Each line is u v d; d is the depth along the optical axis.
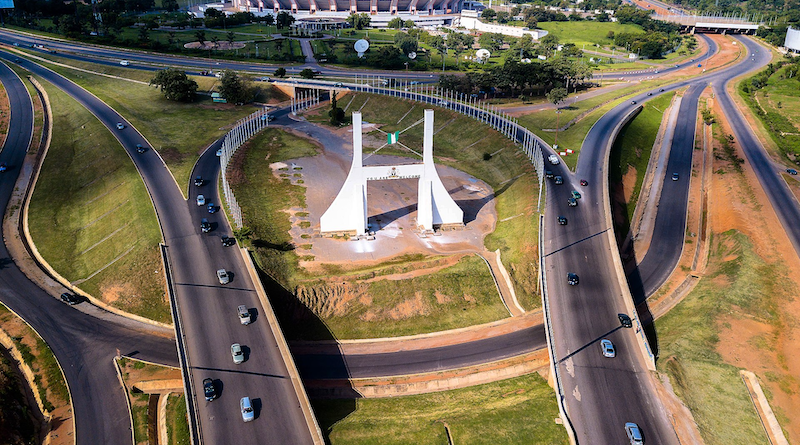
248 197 137.50
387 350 94.50
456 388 85.56
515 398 81.31
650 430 71.44
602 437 70.50
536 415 76.44
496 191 145.62
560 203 128.75
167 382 87.25
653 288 111.31
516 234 119.25
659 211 140.75
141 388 86.75
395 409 80.94
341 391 85.44
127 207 131.38
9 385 86.06
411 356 92.88
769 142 182.12
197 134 179.38
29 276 115.50
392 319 101.19
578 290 98.06
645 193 150.38
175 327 87.25
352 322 100.62
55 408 84.56
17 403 83.56
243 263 107.12
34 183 153.00
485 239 122.00
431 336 97.75
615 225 129.00
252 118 197.62
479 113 193.50
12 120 190.25
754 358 86.88
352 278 105.94
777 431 74.88
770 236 122.00
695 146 180.88
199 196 134.00
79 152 165.62
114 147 162.88
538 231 116.62
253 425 71.69
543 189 134.88
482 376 87.69
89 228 130.25
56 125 185.75
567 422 72.44
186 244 113.50
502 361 90.81
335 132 192.62
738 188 147.50
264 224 124.88
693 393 79.50
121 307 104.88
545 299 94.94
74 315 103.44
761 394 80.31
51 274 117.00
